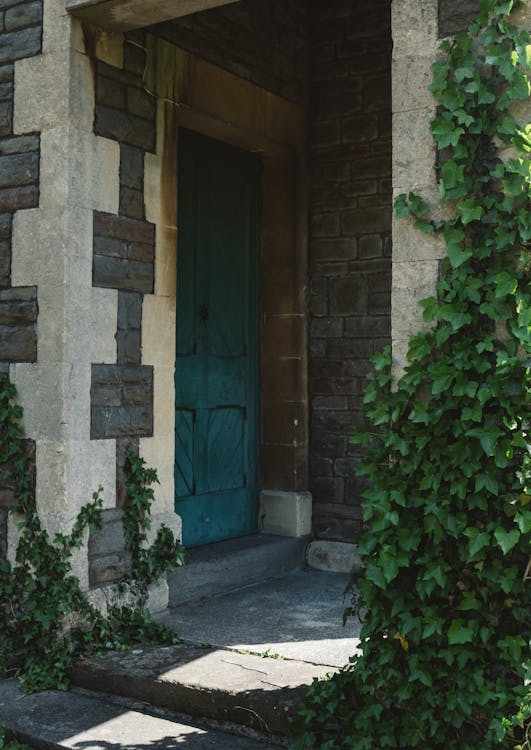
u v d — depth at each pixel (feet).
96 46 12.91
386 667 9.50
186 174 16.10
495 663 9.09
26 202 12.71
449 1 9.58
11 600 12.60
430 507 9.23
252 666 11.55
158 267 13.91
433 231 9.48
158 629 12.88
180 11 12.39
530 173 8.94
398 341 9.71
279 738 10.18
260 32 16.66
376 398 9.96
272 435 17.81
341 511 17.47
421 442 9.33
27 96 12.80
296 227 17.70
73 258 12.45
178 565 13.84
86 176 12.69
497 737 8.70
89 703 11.32
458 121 9.27
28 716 10.89
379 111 17.21
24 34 12.89
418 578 9.34
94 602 12.53
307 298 17.79
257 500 17.83
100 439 12.80
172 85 14.35
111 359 13.05
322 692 10.02
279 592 15.56
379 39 17.28
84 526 12.44
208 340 16.67
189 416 16.21
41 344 12.50
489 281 9.07
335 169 17.65
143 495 13.38
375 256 17.16
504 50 9.09
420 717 9.21
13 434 12.59
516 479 9.00
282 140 17.28
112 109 13.17
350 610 10.06
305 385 17.74
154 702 11.14
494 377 8.96
